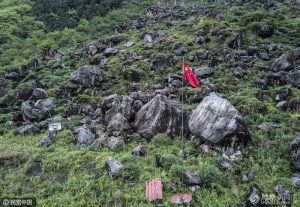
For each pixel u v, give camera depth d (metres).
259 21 29.06
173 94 19.42
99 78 22.62
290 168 13.69
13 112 20.78
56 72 26.44
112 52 27.39
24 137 17.52
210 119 14.90
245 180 12.94
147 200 11.92
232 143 14.34
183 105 17.52
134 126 16.67
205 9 37.16
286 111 17.44
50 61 28.95
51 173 14.08
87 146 15.79
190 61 23.89
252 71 21.41
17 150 15.50
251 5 34.62
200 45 26.03
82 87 22.34
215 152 14.30
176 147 14.84
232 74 21.38
